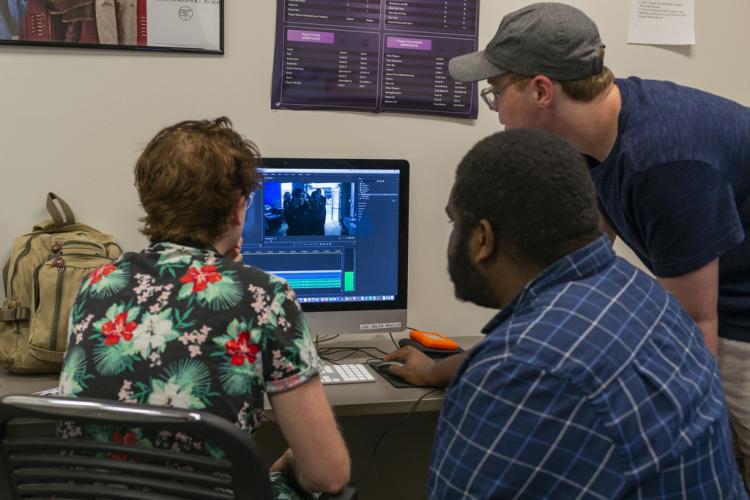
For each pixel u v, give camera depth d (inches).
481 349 37.9
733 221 60.4
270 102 83.9
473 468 36.0
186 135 48.8
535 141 39.4
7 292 74.9
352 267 80.7
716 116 61.5
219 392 44.5
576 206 38.4
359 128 86.8
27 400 42.1
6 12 75.9
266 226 77.9
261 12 82.4
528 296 38.9
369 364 77.6
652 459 34.5
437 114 88.7
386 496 94.7
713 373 40.1
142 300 45.9
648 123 60.4
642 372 35.9
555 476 34.9
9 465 45.7
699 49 95.6
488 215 39.4
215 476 43.9
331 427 48.0
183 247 47.9
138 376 44.3
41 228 78.4
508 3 89.4
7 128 77.9
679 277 60.5
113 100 80.0
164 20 79.8
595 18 91.7
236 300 45.7
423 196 89.7
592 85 60.7
